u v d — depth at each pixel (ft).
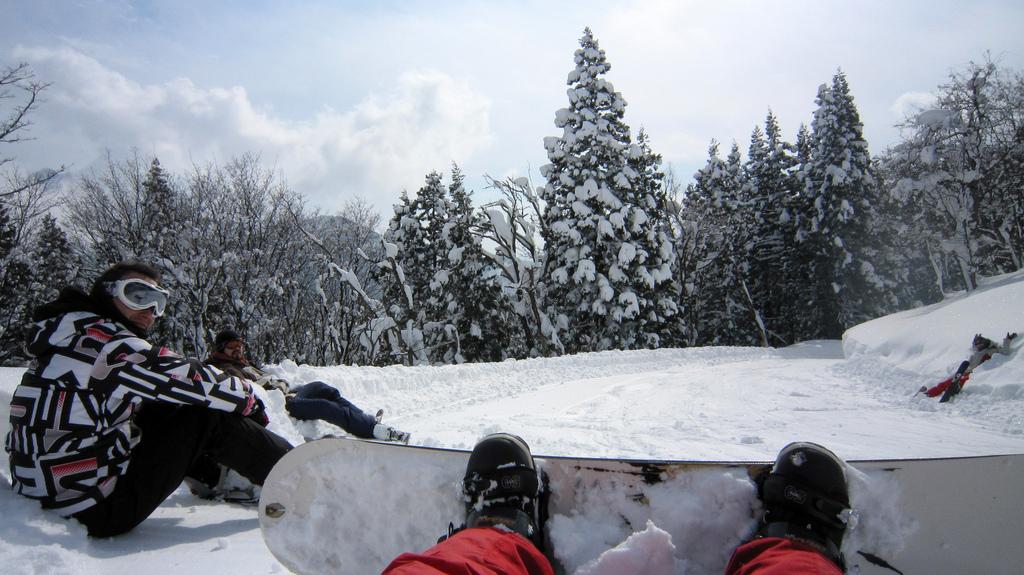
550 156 102.99
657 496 6.82
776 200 150.71
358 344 81.41
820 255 127.54
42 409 8.66
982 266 114.21
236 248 82.48
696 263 139.74
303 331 88.43
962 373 30.17
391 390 32.89
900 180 98.89
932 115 91.15
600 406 31.40
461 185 103.96
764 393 35.99
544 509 6.98
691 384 40.70
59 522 8.46
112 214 85.61
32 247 92.07
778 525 6.02
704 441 21.38
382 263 84.17
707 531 6.63
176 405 9.77
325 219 99.09
